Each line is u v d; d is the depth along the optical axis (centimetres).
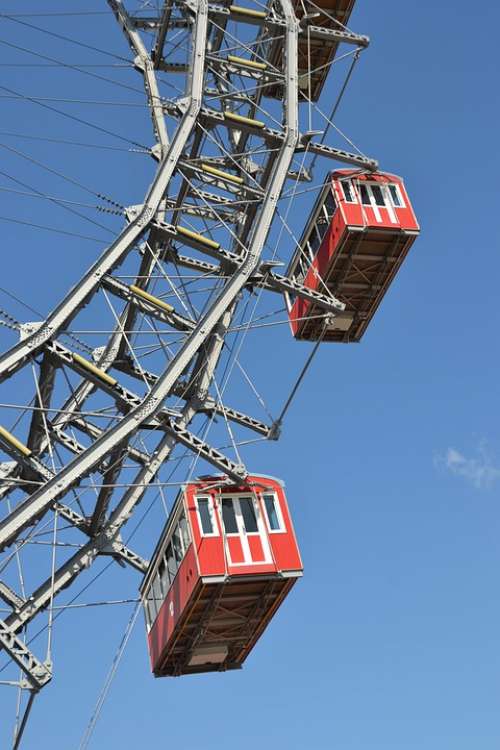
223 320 3069
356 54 3359
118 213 2825
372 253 3259
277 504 2664
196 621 2644
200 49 3172
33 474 2625
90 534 2886
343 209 3177
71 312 2577
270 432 2878
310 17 3447
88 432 2986
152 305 2752
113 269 2695
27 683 2153
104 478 2822
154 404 2539
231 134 3644
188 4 3278
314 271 3006
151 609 2897
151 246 2892
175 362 2612
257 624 2762
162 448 2964
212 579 2475
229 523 2594
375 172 3284
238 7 3356
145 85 3422
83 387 3078
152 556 2870
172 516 2698
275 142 3147
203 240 2817
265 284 2864
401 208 3231
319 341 2830
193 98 3053
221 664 2942
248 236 3219
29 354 2495
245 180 3188
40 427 2677
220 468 2581
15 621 2592
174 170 2919
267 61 3381
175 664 2848
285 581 2577
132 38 3506
